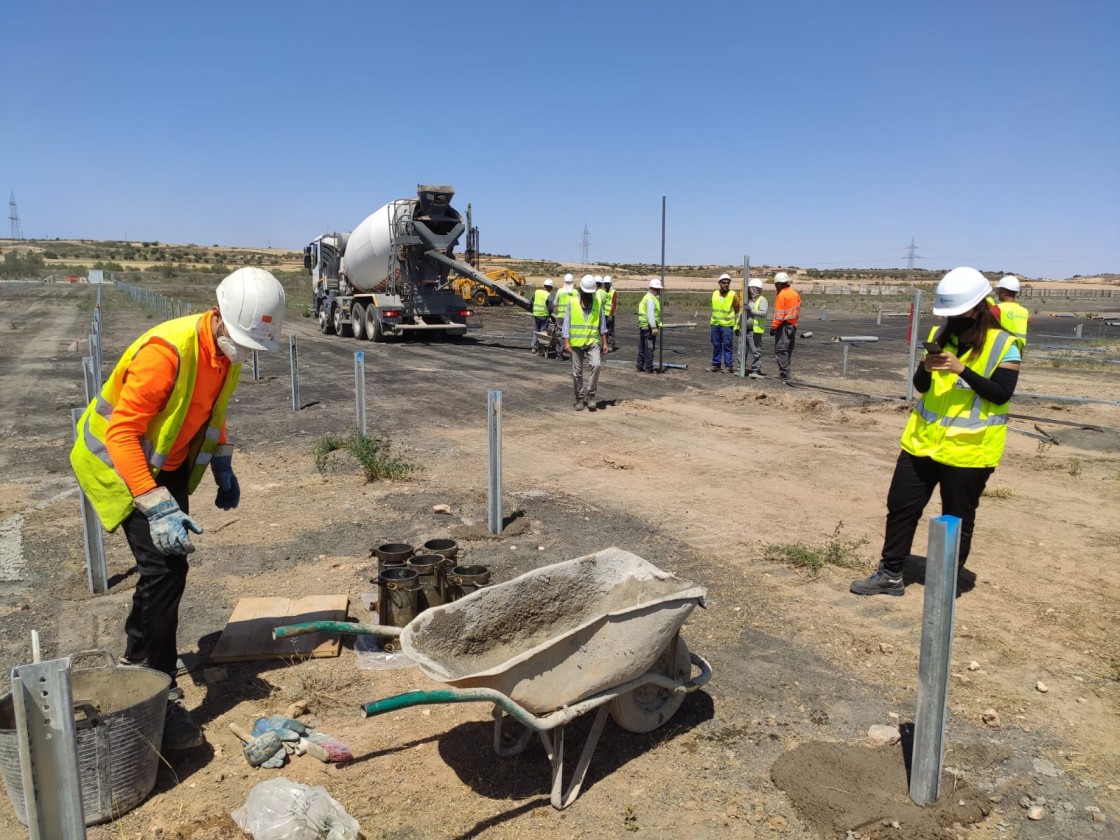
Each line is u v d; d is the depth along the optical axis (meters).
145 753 3.25
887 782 3.40
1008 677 4.36
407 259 22.81
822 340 25.48
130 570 5.80
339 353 20.45
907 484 5.27
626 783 3.47
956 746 3.71
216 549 6.22
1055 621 5.04
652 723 3.80
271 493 7.76
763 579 5.66
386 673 4.39
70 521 6.98
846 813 3.21
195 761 3.60
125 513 3.53
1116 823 3.21
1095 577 5.75
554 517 7.05
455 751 3.71
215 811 3.25
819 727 3.89
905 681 4.31
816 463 9.07
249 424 11.16
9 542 6.41
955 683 4.29
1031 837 3.13
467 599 3.63
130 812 3.24
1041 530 6.78
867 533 6.68
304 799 3.11
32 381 15.44
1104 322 34.72
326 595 5.21
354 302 24.62
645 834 3.15
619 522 6.91
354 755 3.66
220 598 5.33
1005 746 3.72
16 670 2.33
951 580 3.07
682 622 3.61
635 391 14.34
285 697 4.14
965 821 3.19
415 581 4.73
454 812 3.28
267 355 19.92
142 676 3.48
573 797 3.34
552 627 4.02
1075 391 14.67
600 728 3.45
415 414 12.05
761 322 16.22
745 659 4.54
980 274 4.97
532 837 3.13
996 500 7.64
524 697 3.14
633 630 3.39
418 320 23.28
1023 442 10.22
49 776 2.42
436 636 3.51
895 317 39.06
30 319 30.62
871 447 9.88
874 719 3.95
